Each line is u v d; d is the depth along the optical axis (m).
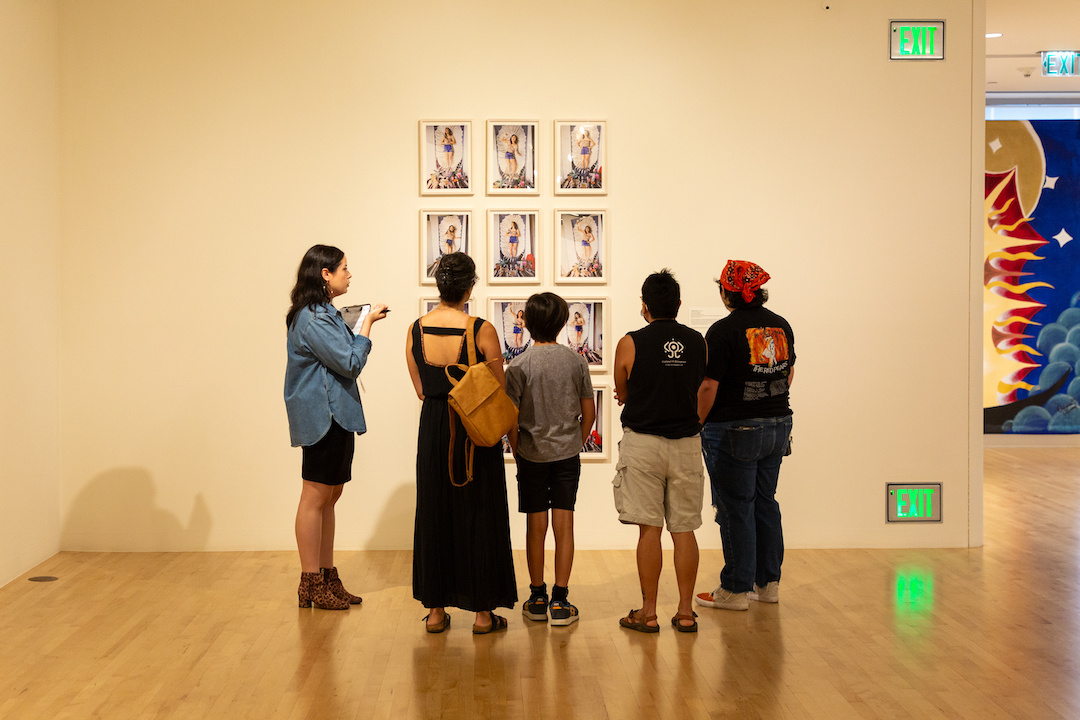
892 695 3.22
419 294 5.32
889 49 5.33
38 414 5.02
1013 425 9.81
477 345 3.82
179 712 3.09
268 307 5.30
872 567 4.99
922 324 5.40
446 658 3.60
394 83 5.28
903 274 5.38
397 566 5.00
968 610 4.21
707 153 5.34
